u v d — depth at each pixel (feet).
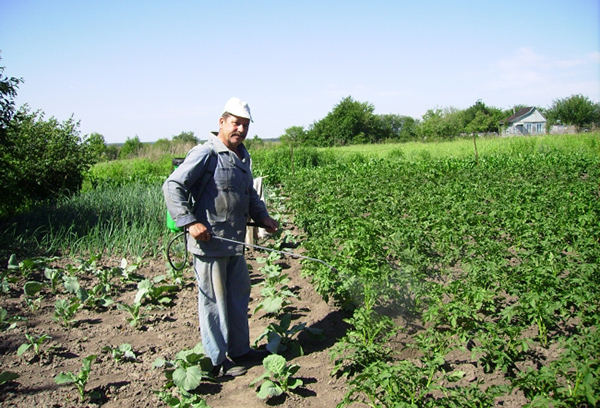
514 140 94.07
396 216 28.84
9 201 35.12
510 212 28.63
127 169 74.90
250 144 124.26
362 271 15.26
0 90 30.94
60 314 16.44
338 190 42.14
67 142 46.57
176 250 24.61
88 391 12.16
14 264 21.16
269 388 11.51
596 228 23.39
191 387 11.70
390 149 106.42
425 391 10.49
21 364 13.61
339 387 12.34
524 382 10.34
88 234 26.96
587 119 189.78
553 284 14.80
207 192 12.58
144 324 16.71
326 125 238.89
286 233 28.78
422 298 15.94
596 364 9.99
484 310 16.19
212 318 12.84
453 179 50.52
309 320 16.61
